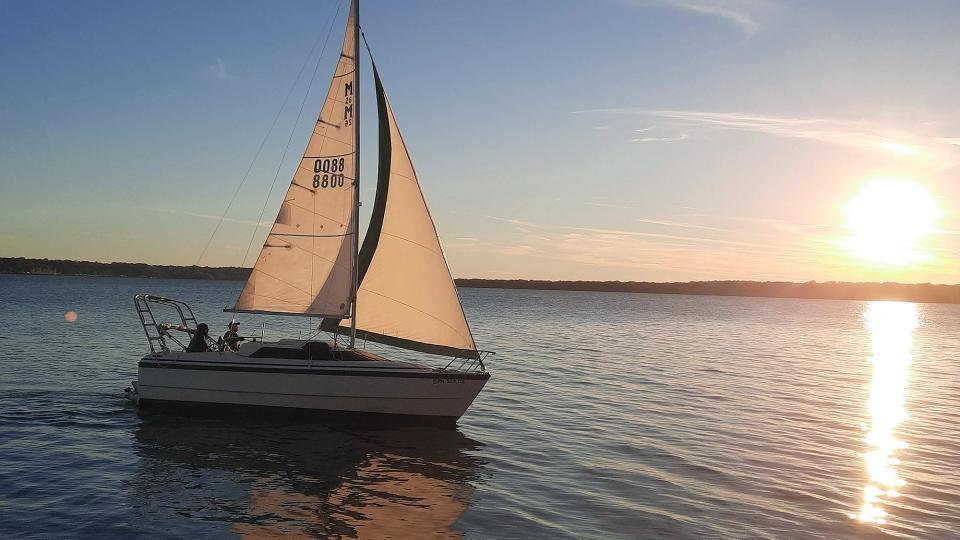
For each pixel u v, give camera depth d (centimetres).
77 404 2270
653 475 1705
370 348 4150
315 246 2194
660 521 1388
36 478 1530
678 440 2078
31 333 4494
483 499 1494
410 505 1441
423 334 2167
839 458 1931
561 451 1911
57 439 1853
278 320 6562
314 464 1712
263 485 1543
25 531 1237
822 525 1395
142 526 1282
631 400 2750
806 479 1714
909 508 1513
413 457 1805
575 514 1415
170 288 19025
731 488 1620
